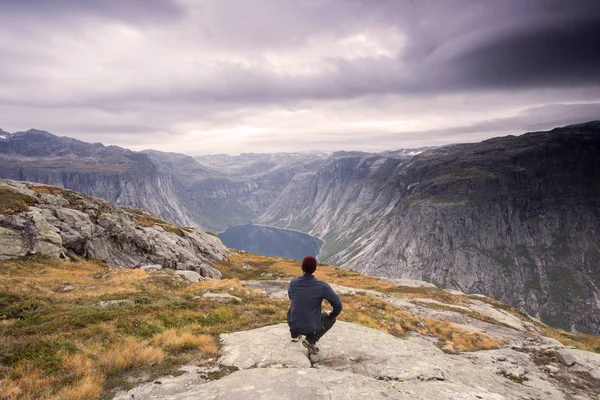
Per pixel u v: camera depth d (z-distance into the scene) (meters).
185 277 34.56
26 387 7.34
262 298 22.89
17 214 36.81
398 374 8.58
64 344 9.95
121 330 12.12
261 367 8.67
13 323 13.43
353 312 22.55
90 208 48.31
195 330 12.80
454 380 8.91
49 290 22.00
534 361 15.63
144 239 49.25
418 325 22.61
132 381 8.00
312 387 6.98
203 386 7.20
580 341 36.91
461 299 47.47
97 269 36.91
